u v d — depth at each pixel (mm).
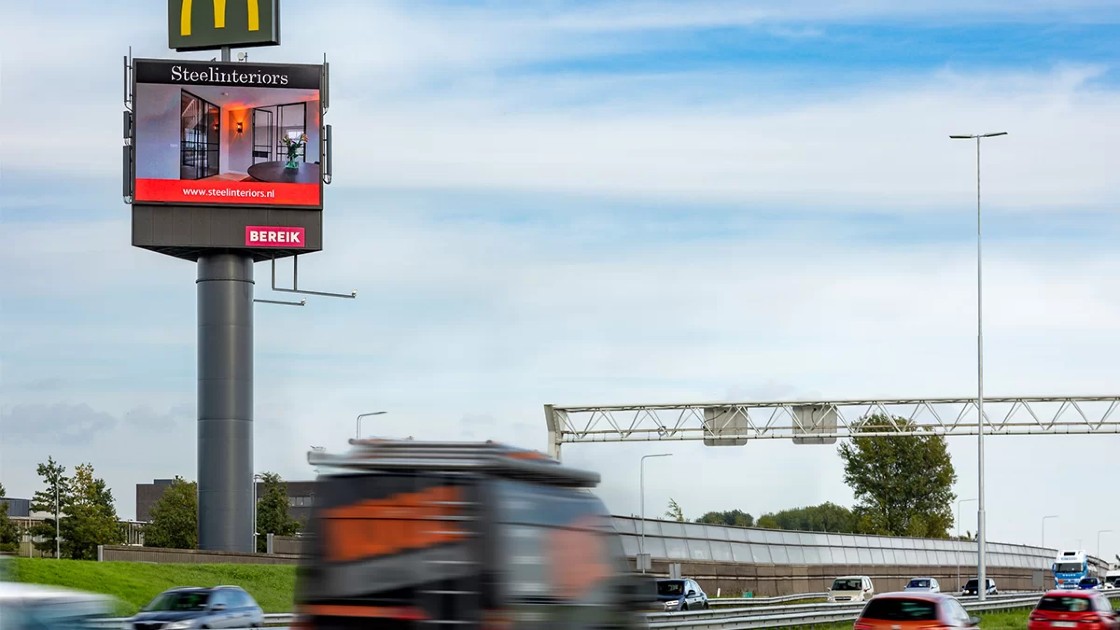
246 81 66438
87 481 108000
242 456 66375
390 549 15805
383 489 15930
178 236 65438
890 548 97062
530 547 16500
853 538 92312
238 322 66625
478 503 15711
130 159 65562
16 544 109625
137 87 65438
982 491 56688
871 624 27297
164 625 31484
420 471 15883
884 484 150625
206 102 66062
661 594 54219
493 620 15500
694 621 38469
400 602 15664
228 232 65875
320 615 15836
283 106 66750
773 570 80750
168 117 65625
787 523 181375
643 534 67125
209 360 66375
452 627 15500
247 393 66750
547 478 17094
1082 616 35344
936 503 150625
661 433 71500
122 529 117438
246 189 66062
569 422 72500
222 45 67188
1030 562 120812
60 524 105812
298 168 66562
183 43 67375
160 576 55781
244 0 67000
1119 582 83125
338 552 15922
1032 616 35906
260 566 61656
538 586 16625
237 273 66750
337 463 16078
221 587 33500
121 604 45750
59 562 53188
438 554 15680
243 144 66312
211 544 65812
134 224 65062
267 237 66125
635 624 20359
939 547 105438
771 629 43406
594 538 18938
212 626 32188
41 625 12492
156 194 65312
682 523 71875
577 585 18016
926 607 27219
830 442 70250
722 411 71125
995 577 109688
